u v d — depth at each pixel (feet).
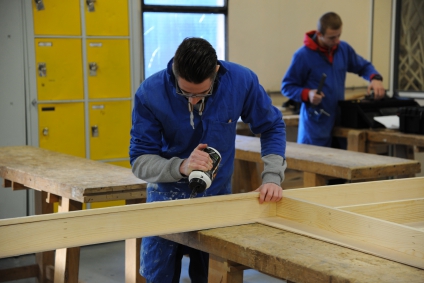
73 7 14.82
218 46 18.81
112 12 15.33
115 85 15.65
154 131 7.09
